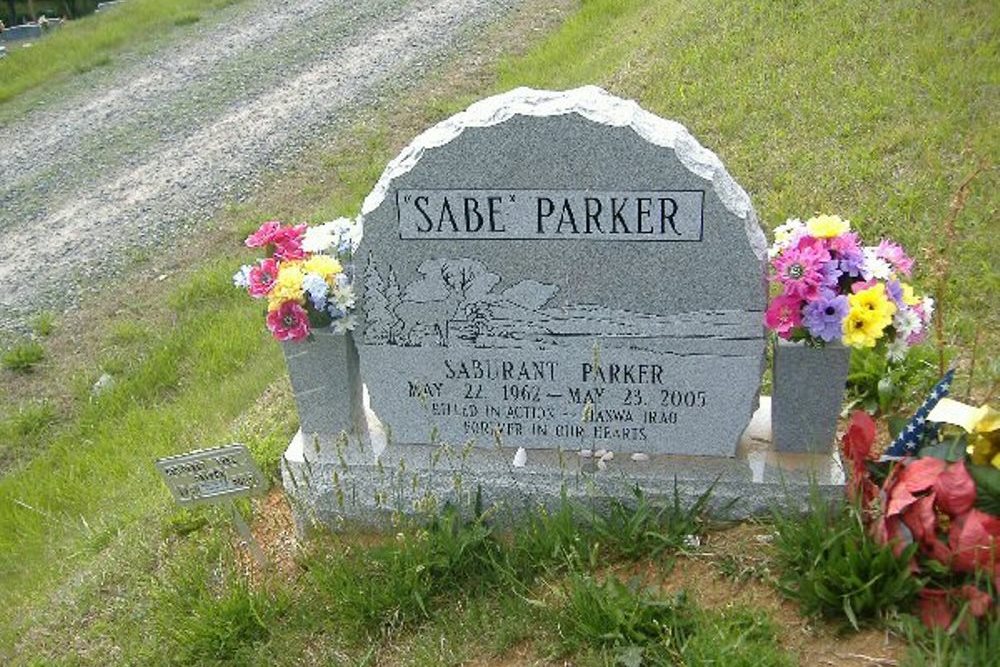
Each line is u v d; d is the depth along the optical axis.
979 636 3.49
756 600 3.91
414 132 11.86
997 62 7.70
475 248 4.20
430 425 4.61
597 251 4.12
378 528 4.60
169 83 14.84
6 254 10.74
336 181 11.10
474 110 4.07
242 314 8.48
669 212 3.99
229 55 15.66
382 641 4.05
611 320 4.23
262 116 13.15
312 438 4.71
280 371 6.93
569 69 11.29
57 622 4.84
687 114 8.33
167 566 4.83
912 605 3.69
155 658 4.28
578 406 4.44
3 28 20.89
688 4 10.84
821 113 7.72
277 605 4.26
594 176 3.98
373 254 4.28
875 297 3.89
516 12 15.16
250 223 10.48
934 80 7.67
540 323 4.29
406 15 16.20
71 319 9.38
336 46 15.33
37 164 12.77
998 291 5.48
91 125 13.73
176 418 7.03
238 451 4.16
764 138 7.64
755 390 4.25
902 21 8.68
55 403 8.16
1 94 15.13
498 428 4.55
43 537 6.20
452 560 4.18
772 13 9.59
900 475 3.73
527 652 3.86
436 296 4.32
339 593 4.13
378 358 4.49
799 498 4.23
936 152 6.82
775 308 4.00
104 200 11.63
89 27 18.00
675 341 4.21
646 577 4.08
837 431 4.67
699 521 4.31
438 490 4.53
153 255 10.30
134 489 6.17
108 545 5.48
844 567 3.71
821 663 3.62
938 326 4.40
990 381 4.84
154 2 18.84
